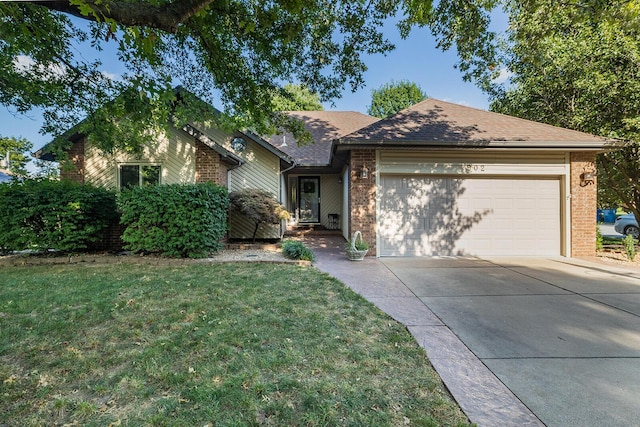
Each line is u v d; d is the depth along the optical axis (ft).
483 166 27.86
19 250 25.30
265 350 9.85
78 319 12.35
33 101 22.08
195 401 7.32
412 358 9.62
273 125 23.50
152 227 24.75
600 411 7.24
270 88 21.94
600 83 26.43
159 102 20.47
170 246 24.68
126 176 31.01
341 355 9.64
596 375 8.79
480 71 19.06
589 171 27.66
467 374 8.77
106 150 25.18
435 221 28.32
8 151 37.88
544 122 36.73
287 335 10.96
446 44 18.33
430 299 15.66
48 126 24.70
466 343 10.74
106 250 29.07
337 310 13.66
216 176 30.45
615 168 34.27
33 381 8.16
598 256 28.17
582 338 11.18
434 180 28.32
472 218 28.43
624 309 14.25
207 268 21.93
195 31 16.66
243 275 19.80
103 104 21.95
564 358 9.75
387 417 6.87
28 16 15.34
